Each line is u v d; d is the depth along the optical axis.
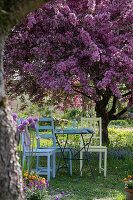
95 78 5.59
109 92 6.96
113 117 7.57
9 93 7.06
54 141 6.00
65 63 5.10
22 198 2.02
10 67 5.98
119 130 12.88
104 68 5.43
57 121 12.15
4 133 1.91
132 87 5.99
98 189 4.55
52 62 5.43
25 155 4.86
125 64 5.16
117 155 6.91
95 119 6.14
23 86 6.85
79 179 5.32
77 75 5.48
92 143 8.27
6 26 1.97
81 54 5.27
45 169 5.47
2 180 1.88
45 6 5.21
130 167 5.99
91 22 5.14
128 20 5.23
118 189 4.62
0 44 2.00
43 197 3.38
